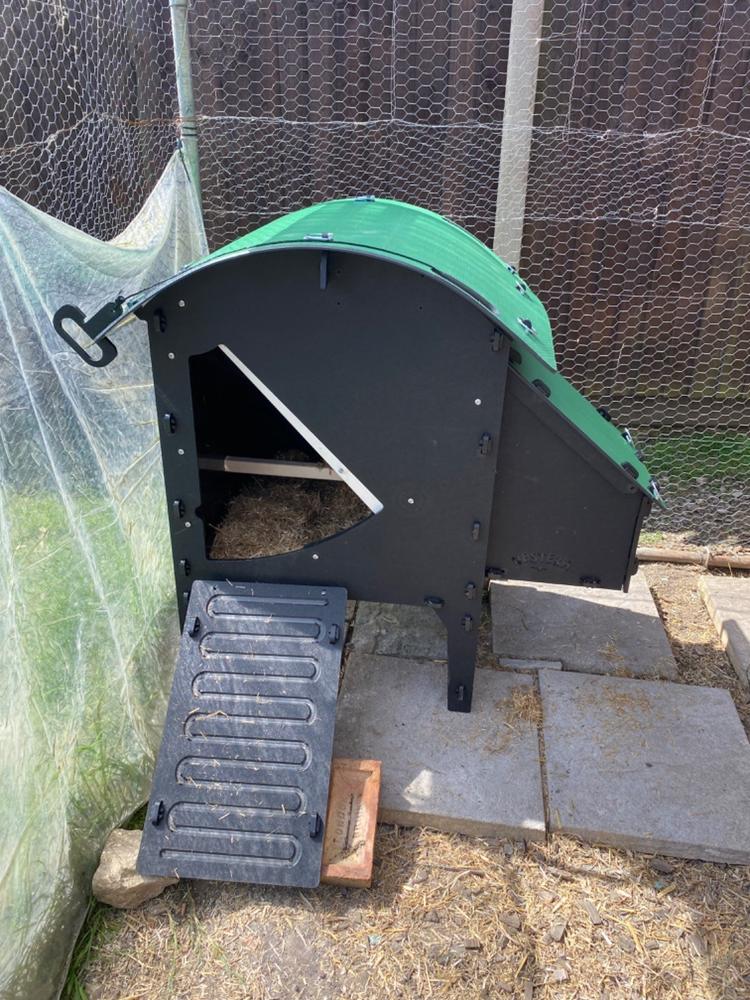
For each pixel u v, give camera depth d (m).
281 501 2.96
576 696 2.74
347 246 1.96
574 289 4.82
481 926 2.05
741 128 4.35
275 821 2.11
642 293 4.77
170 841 2.09
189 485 2.38
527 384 2.17
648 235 4.62
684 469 4.57
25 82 4.09
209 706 2.26
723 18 4.12
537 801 2.34
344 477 2.32
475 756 2.48
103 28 4.47
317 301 2.09
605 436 2.47
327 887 2.14
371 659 2.91
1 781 1.72
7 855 1.73
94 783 2.19
